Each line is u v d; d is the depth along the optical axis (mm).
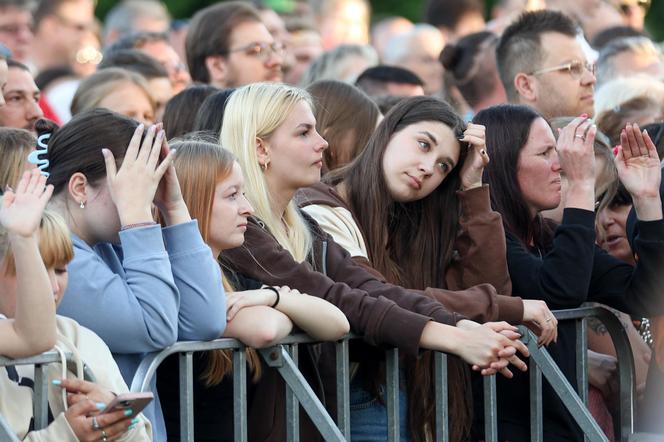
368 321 10703
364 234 12133
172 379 10578
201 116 12602
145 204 9555
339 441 10070
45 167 9891
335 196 12141
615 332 13062
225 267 10992
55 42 22688
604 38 20891
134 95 16516
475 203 12227
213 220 10359
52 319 8539
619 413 13320
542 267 12516
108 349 9250
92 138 9797
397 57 24719
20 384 8898
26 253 8406
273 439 10531
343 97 14203
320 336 10375
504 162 13008
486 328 10758
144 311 9406
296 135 11398
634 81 16344
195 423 10578
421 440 12000
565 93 16812
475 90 19594
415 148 12000
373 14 38656
